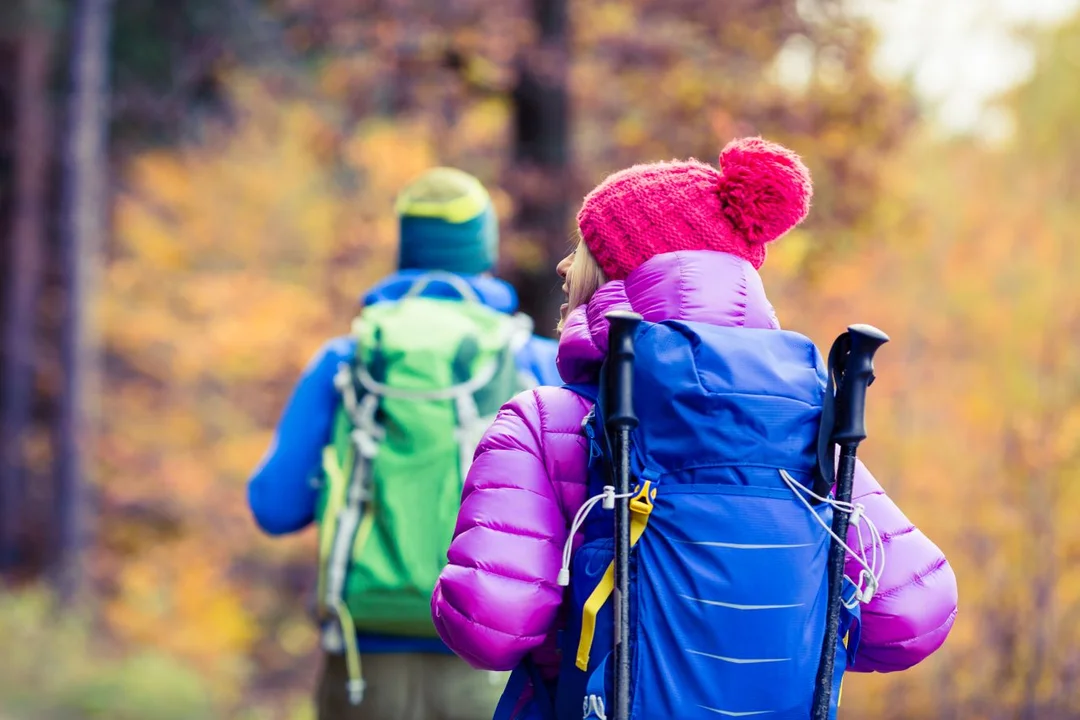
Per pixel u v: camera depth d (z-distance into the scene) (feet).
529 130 39.81
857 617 8.28
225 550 77.66
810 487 8.08
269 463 14.75
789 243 41.24
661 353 7.96
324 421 14.71
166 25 85.35
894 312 45.50
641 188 8.71
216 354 72.49
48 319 105.91
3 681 44.32
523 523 8.22
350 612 13.41
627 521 7.70
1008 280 45.52
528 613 8.09
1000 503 31.60
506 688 8.81
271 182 69.56
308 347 57.41
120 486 79.87
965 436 39.93
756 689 7.62
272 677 74.08
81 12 77.30
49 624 54.49
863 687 30.48
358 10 40.98
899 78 44.29
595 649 7.86
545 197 38.60
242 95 68.85
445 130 44.45
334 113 51.85
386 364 14.01
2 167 104.22
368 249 49.47
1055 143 52.95
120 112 81.05
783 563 7.73
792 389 8.00
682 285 8.41
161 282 75.20
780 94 40.70
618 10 41.70
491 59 40.11
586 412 8.51
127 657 52.44
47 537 99.71
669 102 41.24
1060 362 37.88
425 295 15.28
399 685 13.52
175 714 46.16
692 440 7.83
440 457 13.58
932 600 8.42
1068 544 29.76
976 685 27.84
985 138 54.08
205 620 69.56
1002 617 28.22
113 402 81.97
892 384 43.65
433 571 13.26
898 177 46.39
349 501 13.70
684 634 7.64
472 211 15.79
